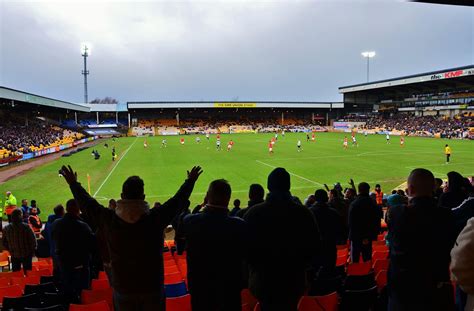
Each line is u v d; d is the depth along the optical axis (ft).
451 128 255.70
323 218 21.66
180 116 394.52
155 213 12.90
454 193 20.74
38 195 79.10
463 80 270.67
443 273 12.49
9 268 38.06
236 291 13.39
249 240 12.69
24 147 154.51
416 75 275.59
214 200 13.39
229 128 355.77
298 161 125.18
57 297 19.07
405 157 133.28
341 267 23.31
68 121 339.98
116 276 12.71
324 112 408.46
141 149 180.14
